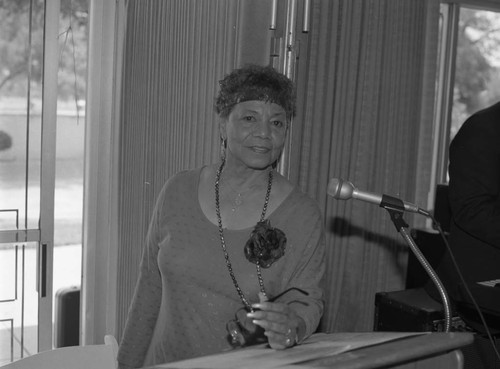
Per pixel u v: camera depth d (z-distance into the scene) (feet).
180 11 7.70
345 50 8.85
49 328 8.56
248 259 4.53
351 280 9.37
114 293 8.85
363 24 9.00
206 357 3.11
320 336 4.19
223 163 4.96
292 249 4.63
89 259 8.83
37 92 8.21
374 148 9.35
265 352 3.30
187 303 4.75
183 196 4.93
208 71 7.55
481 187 6.81
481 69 13.80
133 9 8.27
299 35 8.34
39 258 8.41
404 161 9.64
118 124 8.58
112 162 8.72
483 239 6.79
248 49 7.46
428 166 9.78
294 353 3.17
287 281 4.63
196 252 4.72
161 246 4.89
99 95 8.66
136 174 8.31
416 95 9.61
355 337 3.67
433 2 9.43
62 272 9.02
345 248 9.25
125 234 8.51
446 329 4.48
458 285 6.82
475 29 13.66
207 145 7.56
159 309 5.27
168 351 4.87
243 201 4.79
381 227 9.55
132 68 8.30
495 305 6.48
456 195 6.96
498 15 13.85
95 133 8.68
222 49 7.51
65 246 8.96
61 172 8.76
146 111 8.14
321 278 4.64
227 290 4.64
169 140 7.89
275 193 4.80
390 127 9.43
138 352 5.36
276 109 4.63
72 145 8.78
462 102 13.70
